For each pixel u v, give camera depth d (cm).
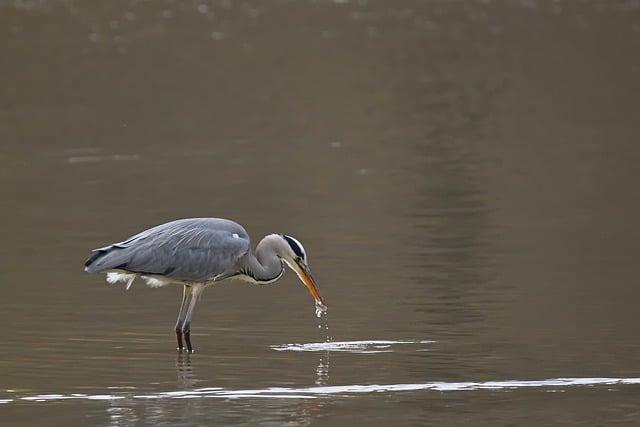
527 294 1438
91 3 4662
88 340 1270
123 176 2269
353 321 1342
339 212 1938
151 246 1257
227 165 2359
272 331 1310
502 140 2577
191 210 1966
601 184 2108
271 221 1880
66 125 2831
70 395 1069
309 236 1780
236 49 3897
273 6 4672
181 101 3119
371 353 1211
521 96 3127
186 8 4619
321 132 2712
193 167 2341
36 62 3678
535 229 1791
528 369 1145
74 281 1542
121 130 2767
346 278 1540
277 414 1012
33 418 1002
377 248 1698
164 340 1275
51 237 1798
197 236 1274
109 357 1202
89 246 1738
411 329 1304
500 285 1485
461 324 1320
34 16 4422
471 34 4131
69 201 2059
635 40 3925
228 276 1302
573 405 1032
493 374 1130
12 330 1309
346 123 2814
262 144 2584
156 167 2350
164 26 4291
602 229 1783
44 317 1369
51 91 3269
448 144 2545
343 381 1114
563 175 2194
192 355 1212
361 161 2380
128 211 1969
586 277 1516
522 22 4334
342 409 1027
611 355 1191
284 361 1186
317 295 1328
